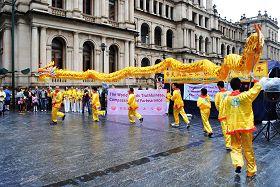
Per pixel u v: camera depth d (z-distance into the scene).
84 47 33.66
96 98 16.20
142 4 46.97
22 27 29.06
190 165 7.02
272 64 15.02
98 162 7.27
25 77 28.77
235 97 6.08
